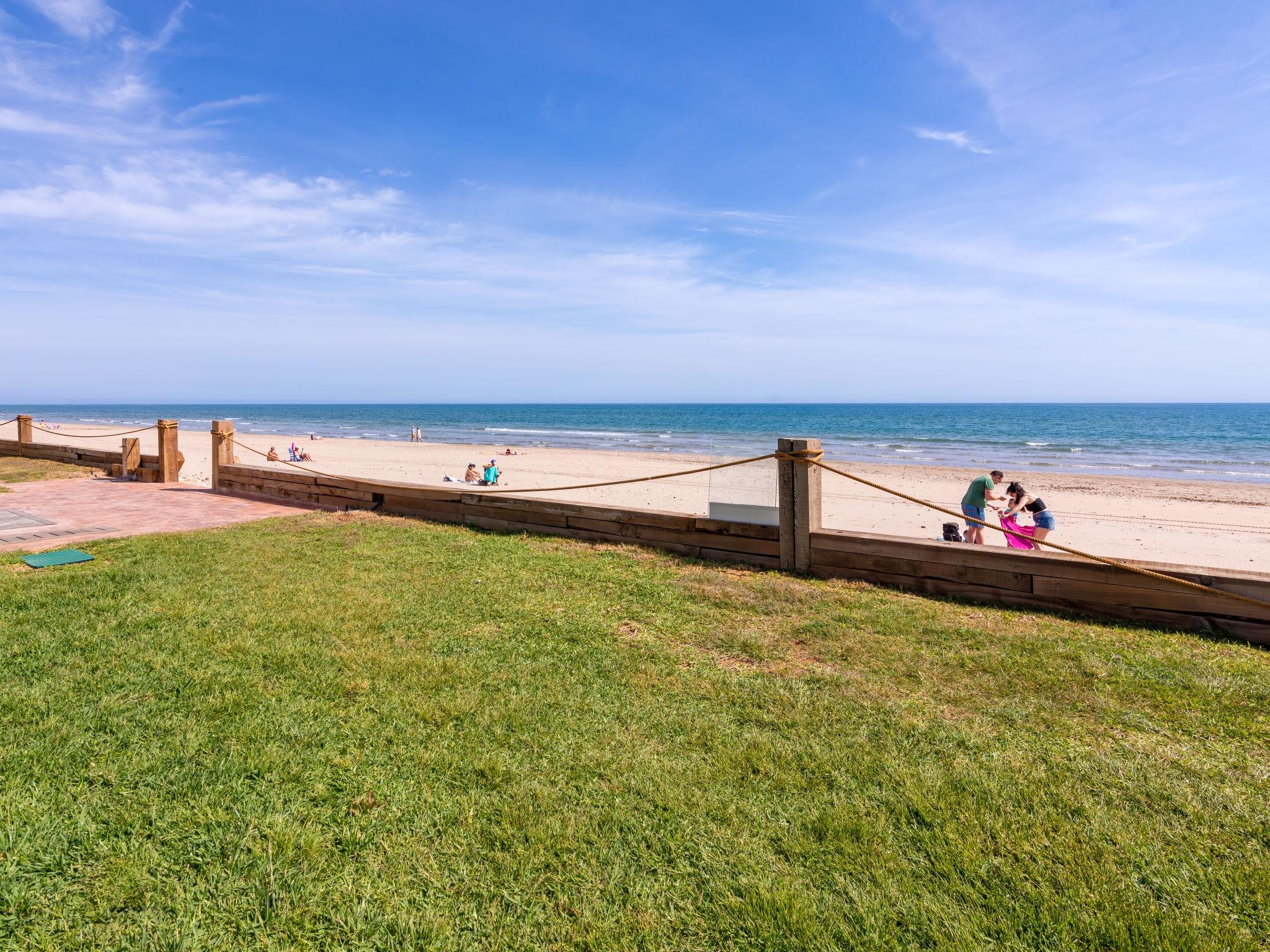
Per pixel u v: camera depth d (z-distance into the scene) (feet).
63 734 10.36
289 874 7.66
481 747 10.39
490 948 6.78
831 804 9.08
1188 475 108.47
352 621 15.98
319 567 21.02
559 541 25.22
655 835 8.44
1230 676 13.23
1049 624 16.31
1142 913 7.25
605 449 155.02
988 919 7.17
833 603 17.92
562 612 17.07
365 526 27.66
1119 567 16.40
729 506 22.45
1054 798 9.28
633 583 19.70
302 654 13.82
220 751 10.11
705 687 12.76
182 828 8.36
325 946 6.79
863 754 10.33
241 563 21.34
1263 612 15.06
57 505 32.73
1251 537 53.83
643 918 7.17
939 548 18.61
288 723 10.96
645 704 12.00
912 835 8.51
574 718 11.42
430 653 14.16
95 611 16.28
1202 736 11.07
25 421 52.34
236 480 37.65
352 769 9.70
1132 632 15.76
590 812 8.85
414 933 6.93
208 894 7.38
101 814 8.53
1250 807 9.16
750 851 8.19
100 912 7.09
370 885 7.55
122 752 9.98
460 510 28.63
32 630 14.82
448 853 8.07
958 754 10.37
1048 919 7.17
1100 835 8.51
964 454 147.43
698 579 20.21
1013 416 365.61
